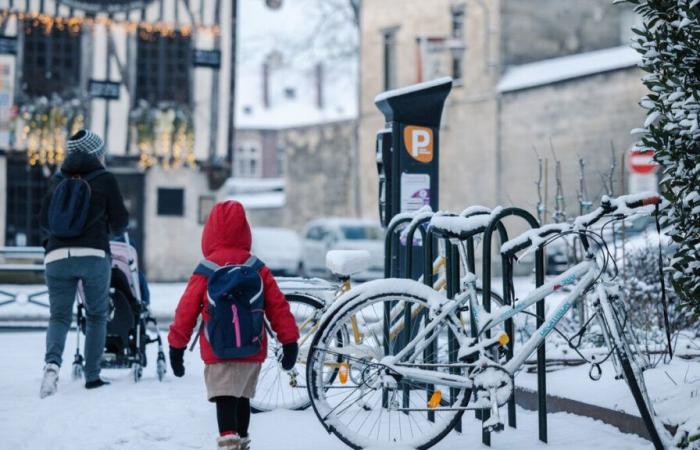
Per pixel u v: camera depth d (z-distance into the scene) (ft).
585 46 102.63
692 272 17.72
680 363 21.53
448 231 18.35
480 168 98.99
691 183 17.62
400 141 25.31
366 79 115.75
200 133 83.35
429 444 17.78
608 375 21.52
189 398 23.16
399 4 110.22
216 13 83.71
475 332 17.98
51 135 79.61
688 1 17.54
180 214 83.46
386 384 17.56
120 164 81.66
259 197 158.40
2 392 24.36
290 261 91.71
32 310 50.37
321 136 131.85
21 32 79.46
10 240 79.05
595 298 17.49
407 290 18.02
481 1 99.60
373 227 90.12
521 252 18.80
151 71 82.74
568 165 89.71
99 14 81.20
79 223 24.00
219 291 16.25
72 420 20.61
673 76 17.75
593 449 17.52
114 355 25.86
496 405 17.26
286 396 21.84
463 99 100.94
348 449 18.13
